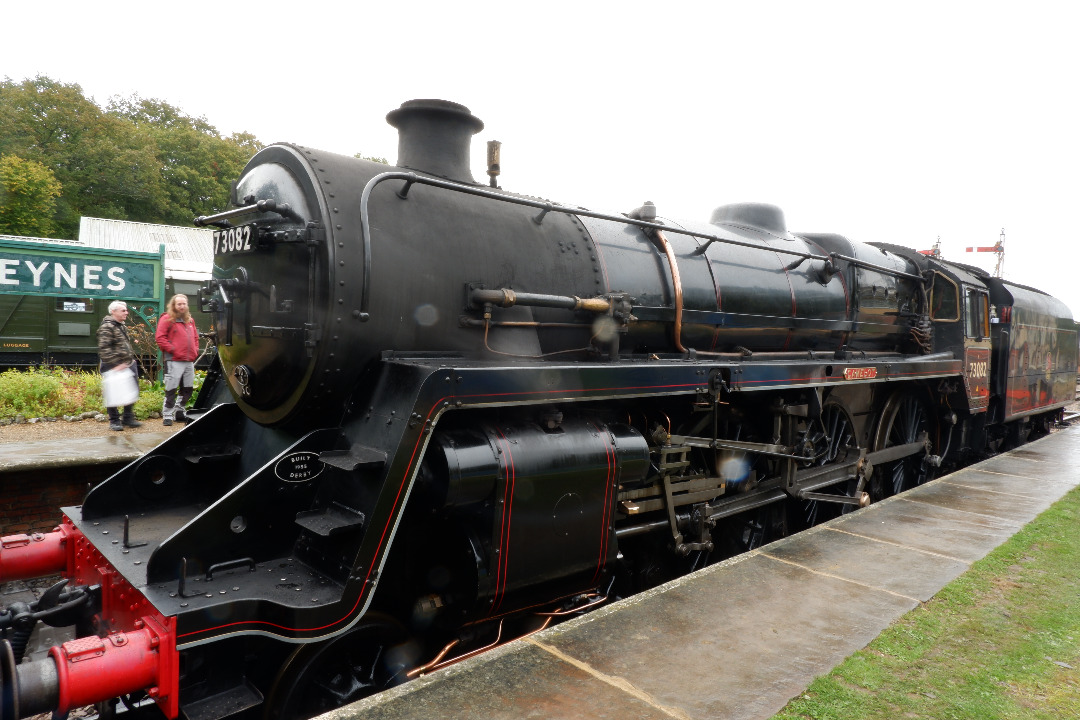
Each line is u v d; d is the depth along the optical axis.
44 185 34.94
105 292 12.83
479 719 2.56
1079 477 7.79
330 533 2.87
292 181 3.47
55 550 3.76
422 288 3.55
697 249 5.38
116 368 7.81
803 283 6.38
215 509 3.04
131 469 3.91
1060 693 3.03
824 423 6.80
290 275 3.39
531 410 3.76
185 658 2.82
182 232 26.94
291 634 2.71
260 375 3.61
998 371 10.62
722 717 2.66
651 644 3.28
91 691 2.41
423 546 3.66
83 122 40.03
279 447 3.82
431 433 3.07
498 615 3.52
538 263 4.17
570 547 3.67
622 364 4.12
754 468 5.92
